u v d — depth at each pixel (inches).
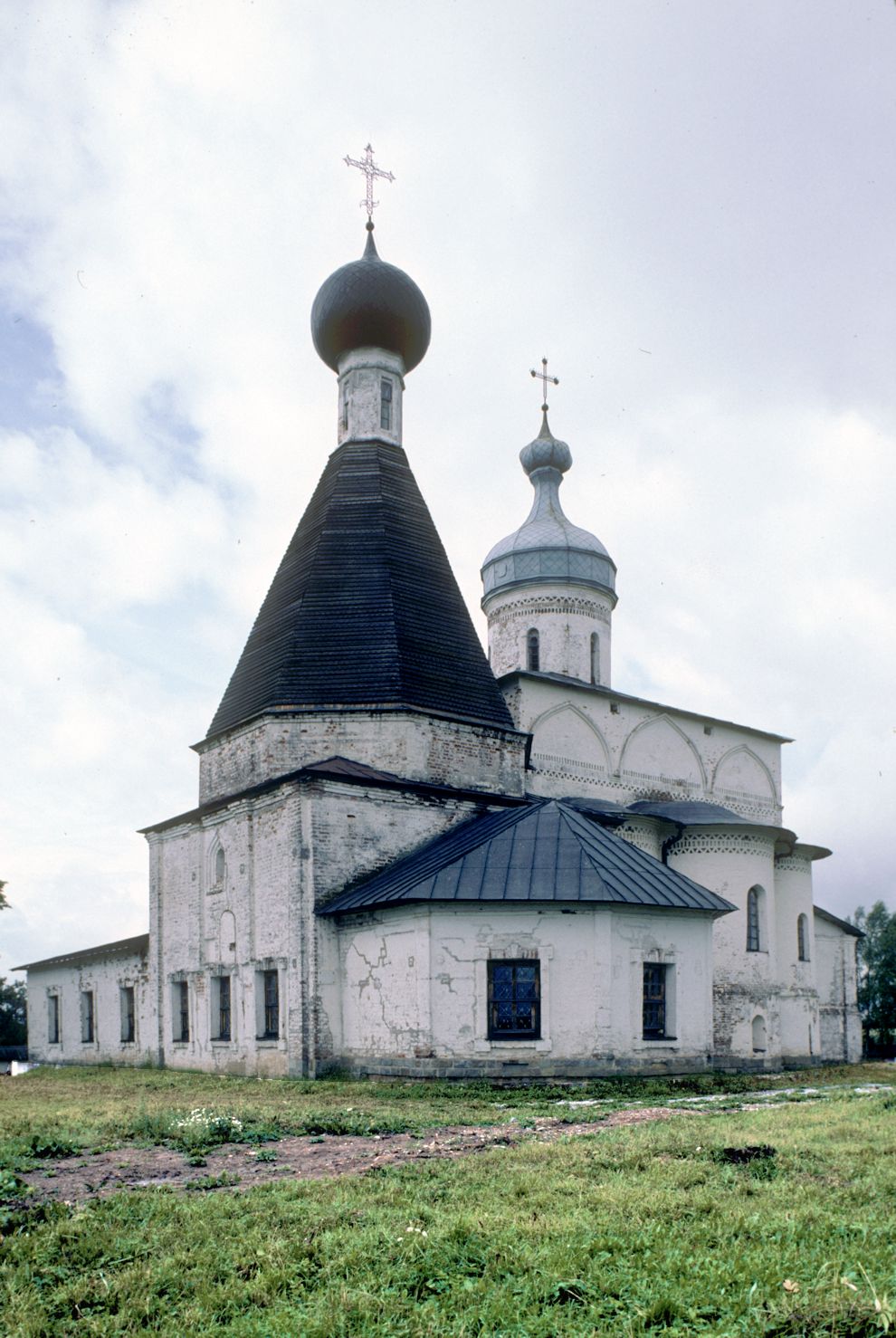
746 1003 1284.4
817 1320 242.1
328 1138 550.3
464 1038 904.9
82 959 1619.1
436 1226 323.9
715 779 1688.0
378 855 1077.8
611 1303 258.5
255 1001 1086.4
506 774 1226.6
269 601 1298.0
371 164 1496.1
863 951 2632.9
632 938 941.2
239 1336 249.3
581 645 1663.4
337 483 1311.5
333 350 1419.8
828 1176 403.5
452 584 1284.4
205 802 1272.1
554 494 1815.9
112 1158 491.8
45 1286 292.0
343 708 1144.8
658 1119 613.6
